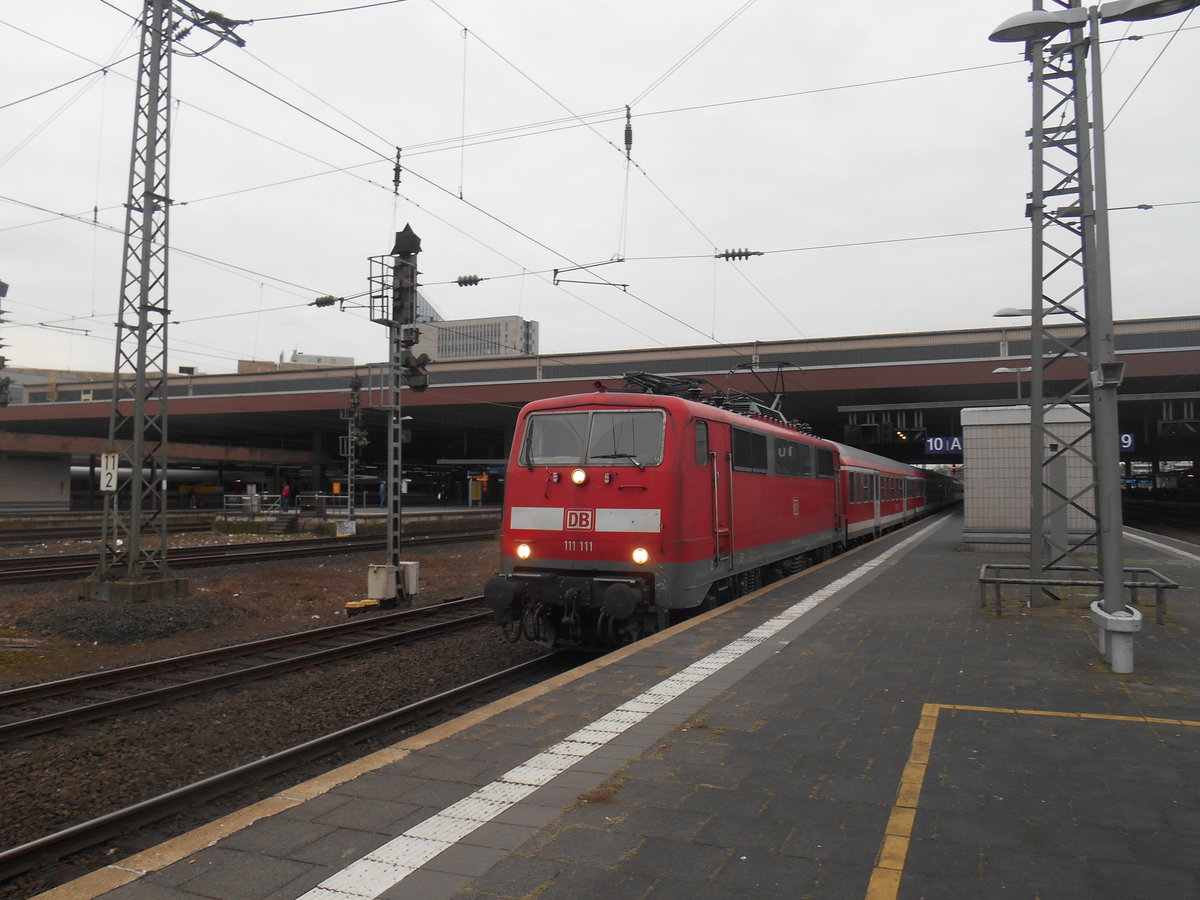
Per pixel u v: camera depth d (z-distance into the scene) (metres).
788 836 4.38
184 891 3.92
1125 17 8.30
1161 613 10.24
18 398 63.81
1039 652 8.77
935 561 18.25
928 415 43.97
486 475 69.38
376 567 16.39
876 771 5.33
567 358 41.78
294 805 4.93
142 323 16.17
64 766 7.43
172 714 9.06
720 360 38.84
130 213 16.30
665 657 8.78
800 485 16.70
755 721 6.46
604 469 10.81
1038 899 3.68
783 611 11.55
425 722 8.68
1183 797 4.83
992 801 4.80
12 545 29.00
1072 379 33.41
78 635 13.45
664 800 4.91
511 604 10.91
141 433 16.19
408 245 16.91
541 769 5.48
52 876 5.41
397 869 4.09
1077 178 11.30
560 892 3.82
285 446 83.44
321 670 11.06
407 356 16.78
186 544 29.92
